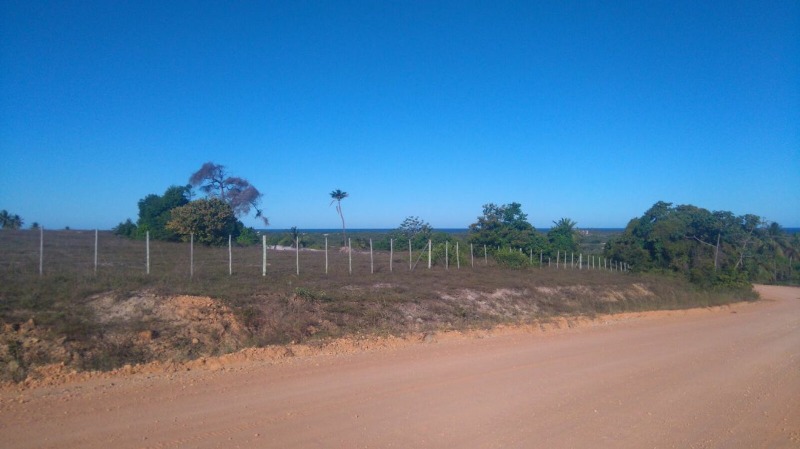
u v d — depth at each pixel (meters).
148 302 13.84
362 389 10.29
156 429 7.71
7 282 13.98
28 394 9.18
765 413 10.04
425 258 30.97
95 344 11.44
